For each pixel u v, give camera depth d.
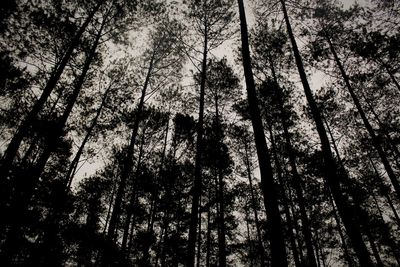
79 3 11.96
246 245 19.44
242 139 17.50
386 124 15.76
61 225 12.95
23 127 8.55
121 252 12.18
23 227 9.82
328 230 17.95
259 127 5.39
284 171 15.63
